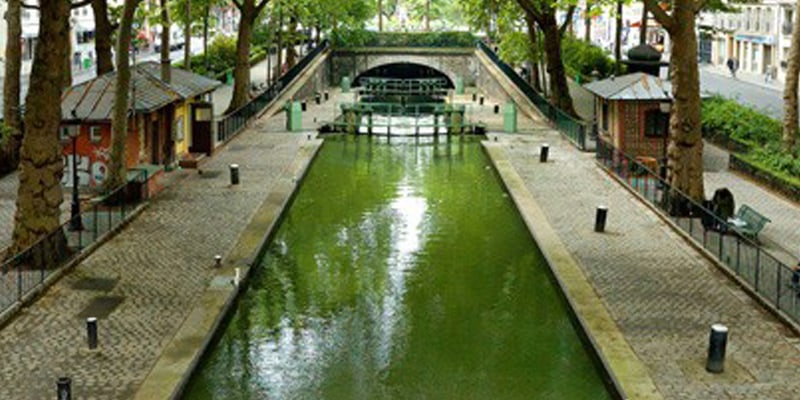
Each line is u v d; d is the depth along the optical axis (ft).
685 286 79.20
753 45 292.20
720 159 140.56
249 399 61.21
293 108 173.99
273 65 286.46
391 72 324.39
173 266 84.84
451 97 240.94
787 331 68.33
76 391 58.18
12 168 128.26
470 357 68.64
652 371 61.26
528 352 69.62
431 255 95.61
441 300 81.61
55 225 82.74
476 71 288.71
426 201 120.98
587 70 249.34
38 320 70.38
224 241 93.97
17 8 126.00
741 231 86.63
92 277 81.05
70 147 117.08
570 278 81.71
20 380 59.57
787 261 84.58
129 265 84.89
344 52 296.30
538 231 98.73
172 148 131.64
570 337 72.54
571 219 103.96
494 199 121.90
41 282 76.59
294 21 243.81
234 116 166.30
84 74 254.47
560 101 183.52
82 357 63.57
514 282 86.58
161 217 103.24
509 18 211.20
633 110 133.80
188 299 75.87
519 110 208.33
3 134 127.24
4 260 82.48
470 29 285.23
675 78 101.50
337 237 102.63
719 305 74.23
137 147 120.67
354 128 182.39
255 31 283.59
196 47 353.51
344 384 63.72
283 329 74.23
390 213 114.11
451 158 155.12
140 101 119.03
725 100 165.78
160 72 137.59
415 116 201.87
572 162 141.69
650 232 97.81
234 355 68.74
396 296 82.69
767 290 75.10
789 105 128.06
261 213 106.22
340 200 121.29
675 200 101.35
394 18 463.42
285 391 62.49
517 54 209.87
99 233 93.61
